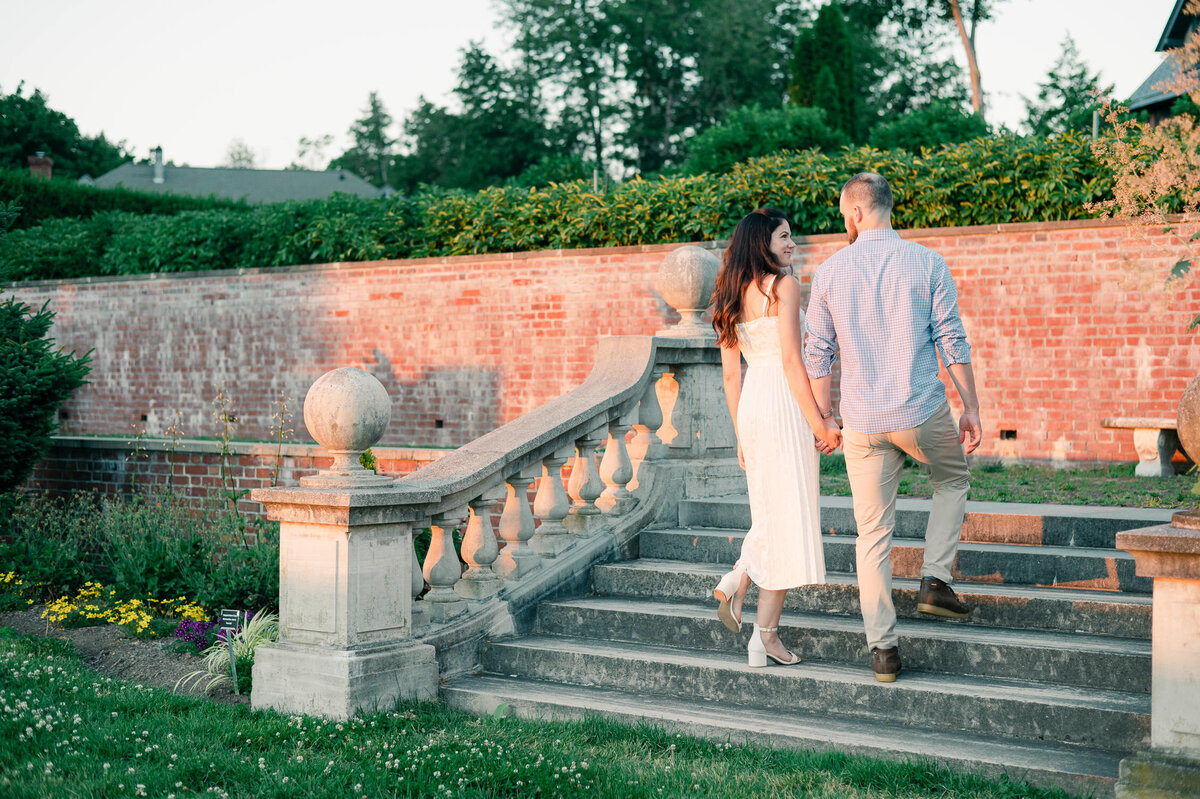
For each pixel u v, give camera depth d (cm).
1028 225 965
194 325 1452
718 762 394
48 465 1040
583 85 4019
